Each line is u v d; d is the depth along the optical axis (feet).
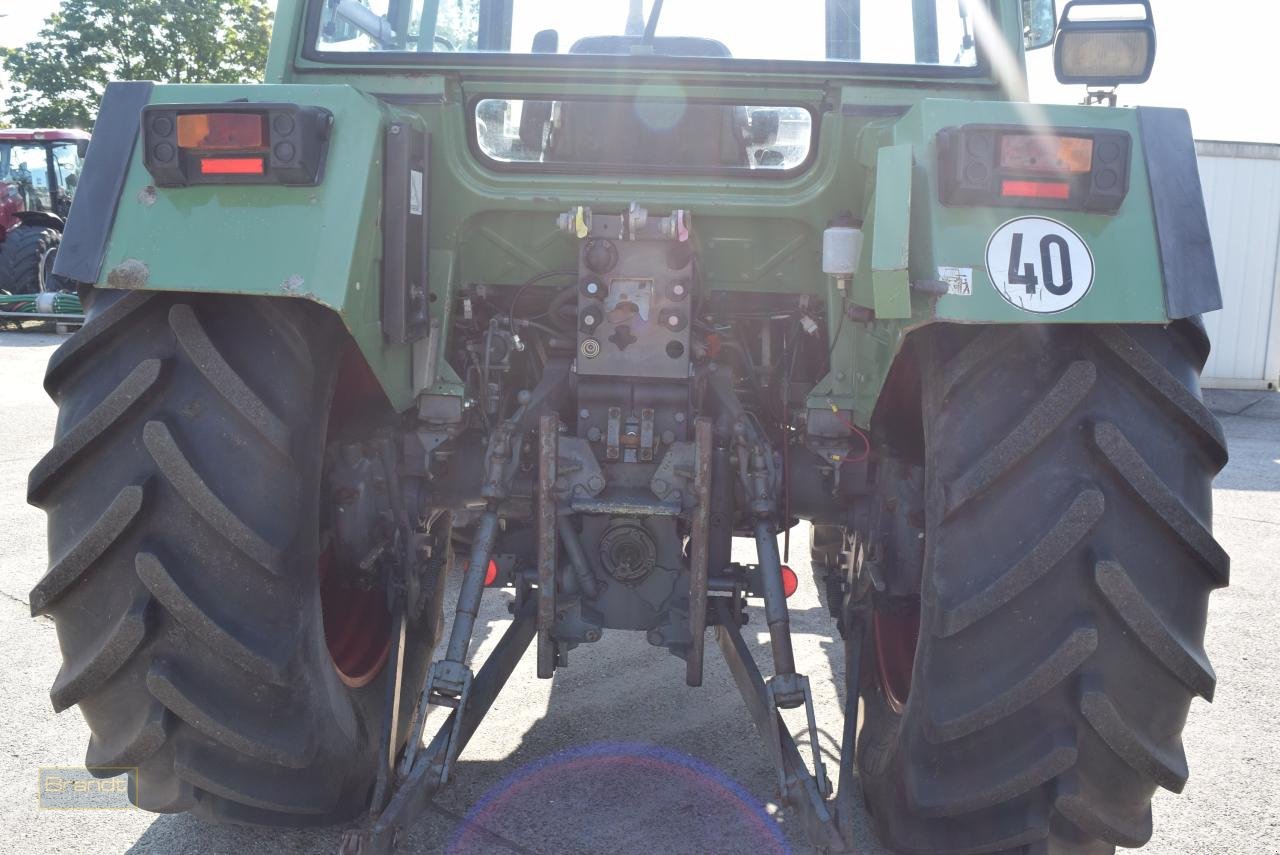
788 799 6.88
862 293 6.96
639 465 8.02
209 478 6.01
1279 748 9.71
